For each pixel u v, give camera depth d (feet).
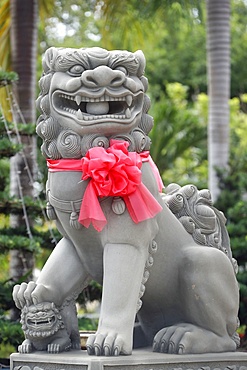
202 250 11.05
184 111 40.34
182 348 10.60
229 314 11.32
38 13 27.43
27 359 10.53
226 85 28.27
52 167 10.46
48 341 10.80
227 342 11.20
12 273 22.00
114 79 10.14
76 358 9.88
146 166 10.62
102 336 9.97
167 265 10.95
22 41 24.59
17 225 21.47
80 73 10.25
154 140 33.83
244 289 21.75
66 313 10.94
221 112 28.25
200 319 11.05
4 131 19.47
